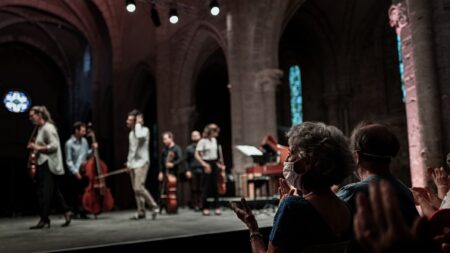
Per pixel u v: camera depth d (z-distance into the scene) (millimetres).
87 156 9648
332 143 2092
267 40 13281
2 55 29531
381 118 16844
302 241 1891
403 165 16062
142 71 20641
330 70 18234
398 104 16578
